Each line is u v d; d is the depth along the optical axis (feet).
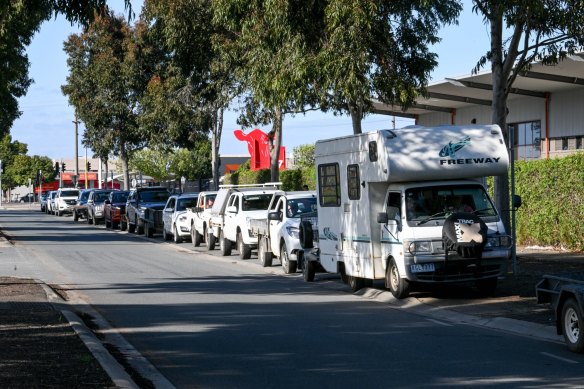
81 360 37.60
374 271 63.21
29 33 105.09
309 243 76.43
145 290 70.79
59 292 68.54
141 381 35.65
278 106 86.69
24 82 175.73
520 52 67.46
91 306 60.85
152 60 183.21
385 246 62.13
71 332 45.91
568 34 64.08
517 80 116.98
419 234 58.70
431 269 58.34
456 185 61.16
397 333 47.34
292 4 71.26
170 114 143.54
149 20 122.42
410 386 33.60
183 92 138.92
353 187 65.77
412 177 59.98
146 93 167.53
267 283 76.28
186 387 34.42
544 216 91.91
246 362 39.45
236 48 104.47
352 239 66.44
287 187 152.87
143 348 43.70
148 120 163.53
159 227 141.79
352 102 86.38
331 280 78.07
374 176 61.77
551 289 42.06
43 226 188.44
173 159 307.37
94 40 191.11
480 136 61.21
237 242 102.83
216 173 151.23
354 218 65.98
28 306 57.11
